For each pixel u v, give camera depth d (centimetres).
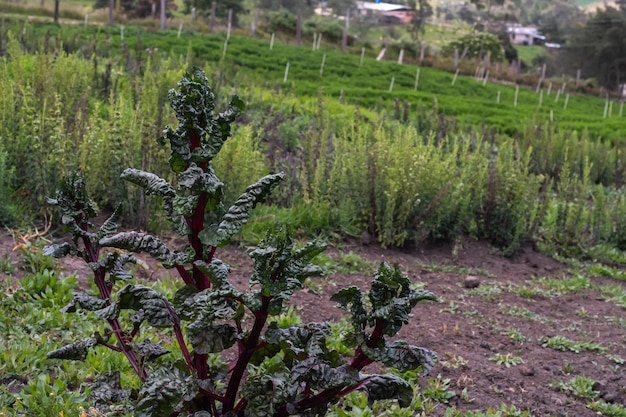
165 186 276
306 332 270
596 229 967
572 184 1024
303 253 260
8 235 594
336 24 4719
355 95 2172
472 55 4953
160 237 668
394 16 6938
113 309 279
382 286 268
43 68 959
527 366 519
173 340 465
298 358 273
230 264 637
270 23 4281
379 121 1136
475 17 8500
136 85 1044
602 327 638
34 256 540
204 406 280
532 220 912
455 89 3011
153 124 763
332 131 1062
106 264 300
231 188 738
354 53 4156
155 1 4103
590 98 3750
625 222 987
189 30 3247
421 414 421
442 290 682
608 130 2223
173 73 1166
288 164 848
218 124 268
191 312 273
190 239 277
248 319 513
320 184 816
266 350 278
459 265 792
